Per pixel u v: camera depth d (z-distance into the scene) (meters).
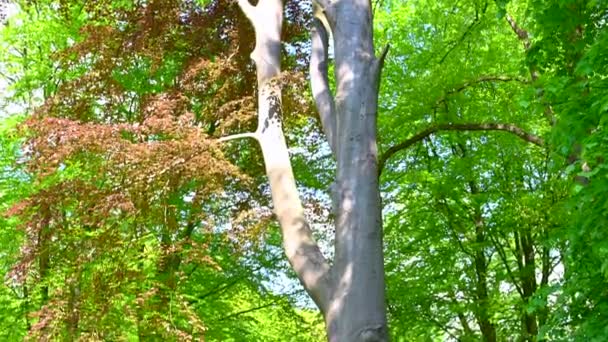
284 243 7.07
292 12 12.49
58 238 9.55
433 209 14.63
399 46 14.00
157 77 11.92
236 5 11.70
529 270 14.27
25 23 12.41
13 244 11.55
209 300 12.17
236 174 9.14
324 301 6.48
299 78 8.51
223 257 12.12
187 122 9.17
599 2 7.09
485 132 14.23
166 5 11.37
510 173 14.61
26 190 11.44
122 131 9.18
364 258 6.45
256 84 11.20
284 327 13.93
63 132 8.93
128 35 11.36
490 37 13.56
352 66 7.21
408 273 14.77
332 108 7.51
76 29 12.43
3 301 11.66
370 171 6.80
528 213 13.16
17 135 9.73
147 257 9.76
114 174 8.77
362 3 7.57
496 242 14.82
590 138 6.24
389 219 15.16
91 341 8.93
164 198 9.08
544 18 7.82
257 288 12.62
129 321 9.93
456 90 12.72
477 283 14.71
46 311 9.16
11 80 13.78
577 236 6.68
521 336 13.89
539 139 11.49
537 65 8.70
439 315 14.90
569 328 7.71
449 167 14.46
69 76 12.36
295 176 12.50
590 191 6.33
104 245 9.15
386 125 13.43
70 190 9.14
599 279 6.85
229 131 11.13
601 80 6.89
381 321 6.30
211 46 11.83
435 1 13.44
